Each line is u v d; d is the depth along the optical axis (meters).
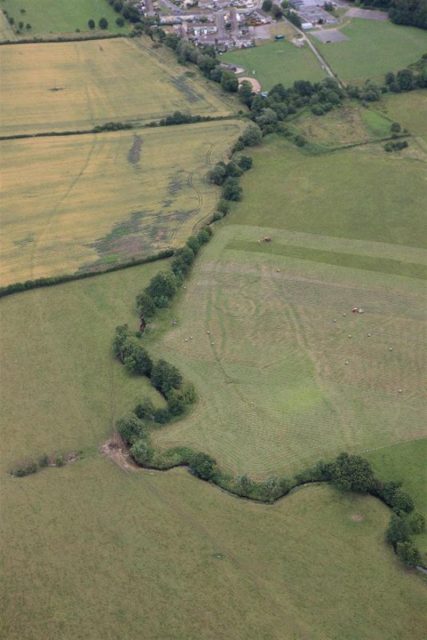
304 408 160.88
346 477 139.38
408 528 129.88
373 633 117.44
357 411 159.12
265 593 124.31
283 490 142.12
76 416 163.00
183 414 161.25
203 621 120.38
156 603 123.62
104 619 121.69
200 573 128.25
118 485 146.00
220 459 150.12
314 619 119.94
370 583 125.00
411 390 163.75
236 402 163.88
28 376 174.75
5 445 156.88
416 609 120.50
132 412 159.50
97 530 137.00
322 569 127.69
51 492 145.50
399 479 142.75
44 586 127.75
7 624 122.06
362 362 173.00
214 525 136.75
